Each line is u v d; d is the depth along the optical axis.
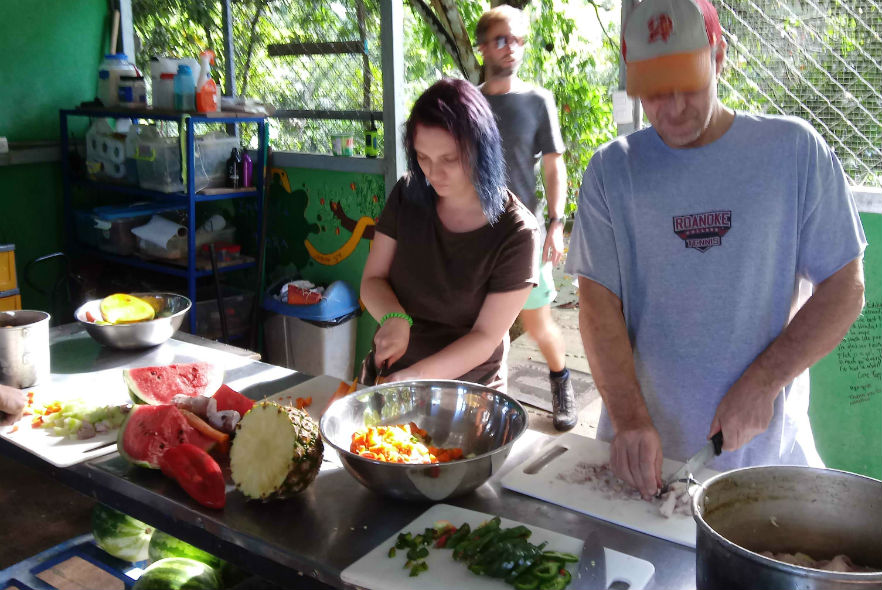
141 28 5.37
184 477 1.61
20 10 4.82
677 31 1.58
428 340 2.29
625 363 1.87
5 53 4.80
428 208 2.23
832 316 1.74
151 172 4.57
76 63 5.14
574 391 4.64
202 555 2.00
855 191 3.12
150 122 5.18
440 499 1.54
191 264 4.48
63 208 5.16
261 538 1.45
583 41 6.22
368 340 4.72
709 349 1.87
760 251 1.81
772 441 1.87
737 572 1.05
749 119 1.81
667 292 1.89
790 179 1.77
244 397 1.93
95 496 1.75
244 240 5.14
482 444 1.80
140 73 5.00
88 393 2.18
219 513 1.55
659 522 1.49
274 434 1.55
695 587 1.30
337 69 4.64
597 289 1.95
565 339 5.30
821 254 1.78
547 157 3.98
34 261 4.69
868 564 1.31
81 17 5.11
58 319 5.09
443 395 1.87
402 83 4.28
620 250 1.92
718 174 1.81
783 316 1.85
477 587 1.28
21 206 4.97
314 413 2.03
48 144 4.99
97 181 4.88
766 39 3.22
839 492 1.32
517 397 4.55
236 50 5.11
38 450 1.83
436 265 2.24
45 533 3.25
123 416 1.98
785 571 1.00
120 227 4.73
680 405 1.92
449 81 2.07
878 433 3.26
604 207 1.93
